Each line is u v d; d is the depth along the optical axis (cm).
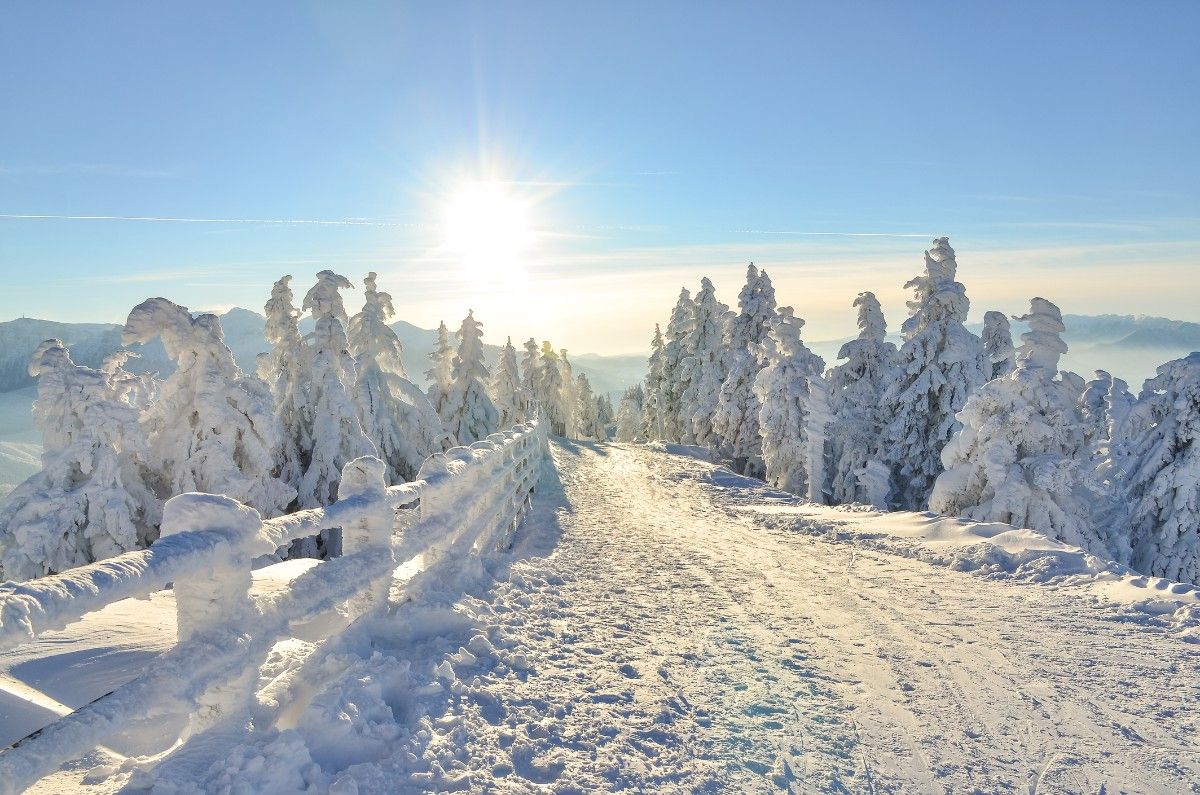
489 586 695
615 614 681
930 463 2678
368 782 321
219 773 285
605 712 447
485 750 381
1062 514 1515
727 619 682
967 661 574
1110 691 517
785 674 536
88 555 1553
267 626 330
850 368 3572
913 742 431
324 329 2512
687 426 5294
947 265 2714
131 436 1638
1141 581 783
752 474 4028
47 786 302
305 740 342
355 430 2489
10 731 329
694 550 1065
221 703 317
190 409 1881
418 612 543
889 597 781
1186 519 1983
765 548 1101
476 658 506
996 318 3161
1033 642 624
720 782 374
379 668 422
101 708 234
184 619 305
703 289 5244
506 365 5031
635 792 358
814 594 793
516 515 1216
